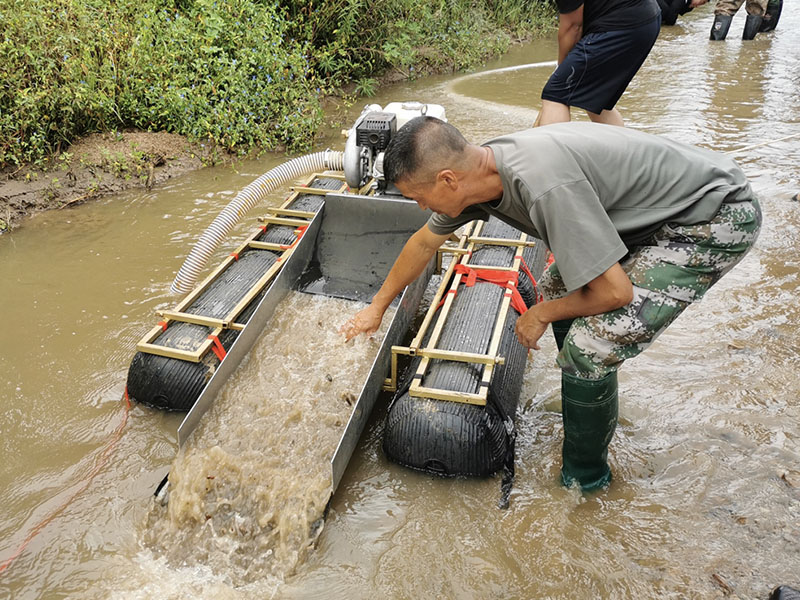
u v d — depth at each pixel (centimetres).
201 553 292
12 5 631
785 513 308
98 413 373
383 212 412
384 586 281
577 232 238
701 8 1528
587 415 297
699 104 868
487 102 907
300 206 493
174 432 360
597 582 280
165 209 596
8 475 336
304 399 341
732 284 479
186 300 390
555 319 272
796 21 1370
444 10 1166
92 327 442
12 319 450
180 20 729
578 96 469
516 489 327
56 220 576
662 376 397
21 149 627
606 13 450
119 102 696
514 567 289
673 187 255
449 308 385
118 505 320
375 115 412
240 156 698
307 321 385
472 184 250
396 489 328
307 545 293
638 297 263
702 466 335
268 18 774
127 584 281
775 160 679
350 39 942
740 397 378
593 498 321
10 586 281
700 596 272
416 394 329
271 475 307
